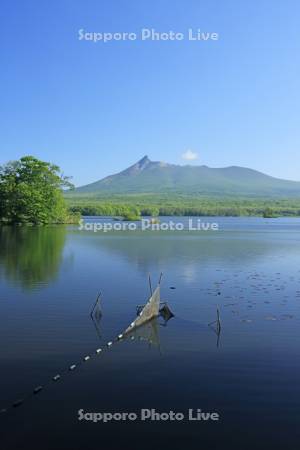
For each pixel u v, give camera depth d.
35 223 151.25
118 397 19.09
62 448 15.47
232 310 34.97
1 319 31.19
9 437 16.06
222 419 17.44
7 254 68.62
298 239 113.88
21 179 149.62
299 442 15.95
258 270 56.41
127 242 98.19
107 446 15.55
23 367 22.27
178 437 16.14
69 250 77.50
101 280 47.62
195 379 21.02
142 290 42.53
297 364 23.00
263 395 19.44
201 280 48.78
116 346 25.62
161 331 28.94
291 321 31.52
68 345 25.70
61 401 18.69
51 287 43.06
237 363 23.09
